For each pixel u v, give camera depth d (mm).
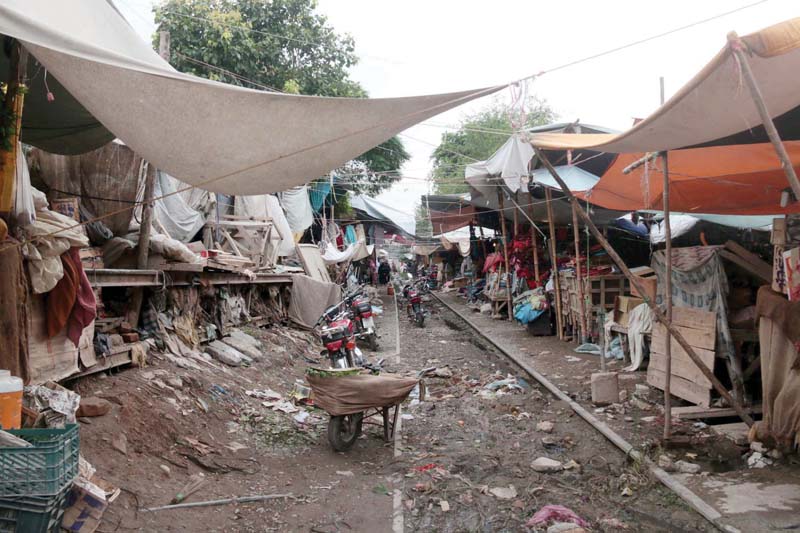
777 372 5504
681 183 7832
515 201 13930
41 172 8102
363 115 4355
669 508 4547
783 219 5688
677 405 7152
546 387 8703
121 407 5164
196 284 8516
